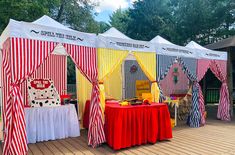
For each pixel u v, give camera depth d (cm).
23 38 428
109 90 814
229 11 1636
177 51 682
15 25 421
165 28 1791
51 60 737
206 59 769
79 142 546
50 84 607
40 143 536
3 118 523
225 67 841
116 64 549
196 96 743
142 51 599
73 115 595
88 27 1830
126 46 566
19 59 422
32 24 440
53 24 534
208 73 1334
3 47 508
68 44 485
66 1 1728
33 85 586
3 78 532
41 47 447
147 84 846
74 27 1794
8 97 430
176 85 966
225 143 546
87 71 509
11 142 417
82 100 709
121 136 492
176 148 507
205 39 1728
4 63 505
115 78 831
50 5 1509
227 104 855
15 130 418
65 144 529
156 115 551
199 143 546
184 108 859
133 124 513
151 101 610
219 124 775
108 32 641
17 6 1151
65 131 582
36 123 543
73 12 1769
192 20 1675
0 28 1161
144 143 535
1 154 463
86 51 512
